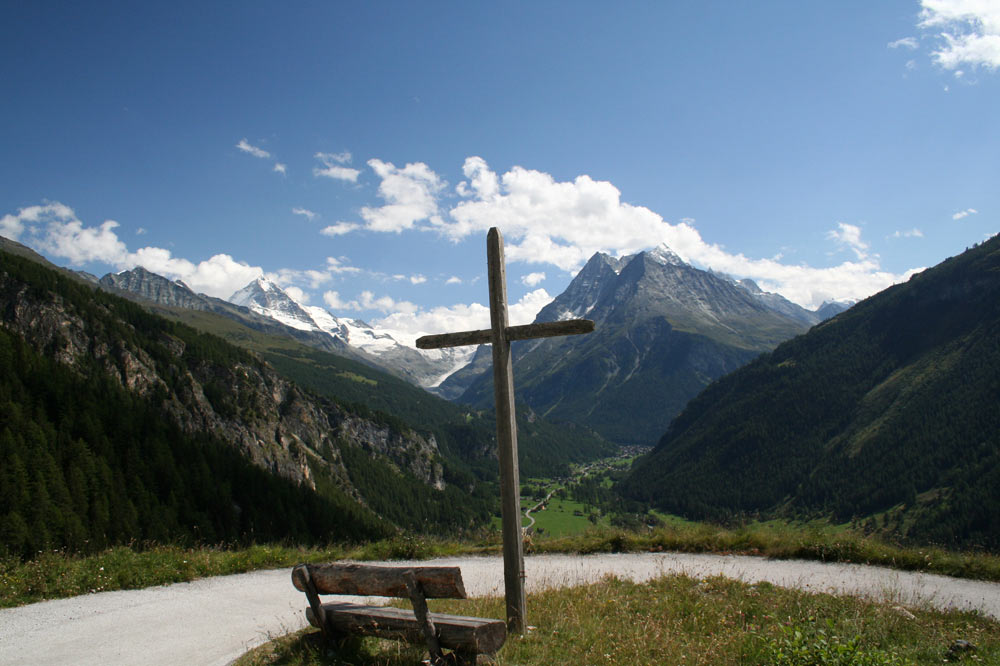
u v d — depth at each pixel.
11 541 70.75
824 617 9.45
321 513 122.12
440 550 19.19
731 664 7.54
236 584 14.02
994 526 103.56
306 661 7.79
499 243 10.03
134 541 16.44
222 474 115.31
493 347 9.91
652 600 11.07
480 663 7.39
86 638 9.59
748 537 17.47
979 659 7.82
